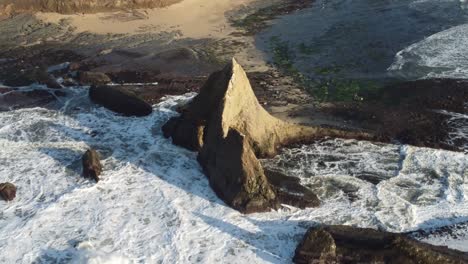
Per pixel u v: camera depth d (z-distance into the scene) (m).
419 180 16.02
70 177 16.00
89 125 18.66
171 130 17.80
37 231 13.98
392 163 16.77
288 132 17.67
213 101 16.52
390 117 19.16
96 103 20.06
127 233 13.89
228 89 15.77
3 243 13.62
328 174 16.19
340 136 17.98
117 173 16.11
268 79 22.28
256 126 16.66
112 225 14.14
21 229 14.04
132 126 18.53
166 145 17.41
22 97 20.80
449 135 18.09
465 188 15.69
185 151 17.06
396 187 15.71
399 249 12.75
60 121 18.89
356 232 13.25
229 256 13.23
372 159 16.92
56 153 17.09
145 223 14.23
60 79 22.45
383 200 15.17
